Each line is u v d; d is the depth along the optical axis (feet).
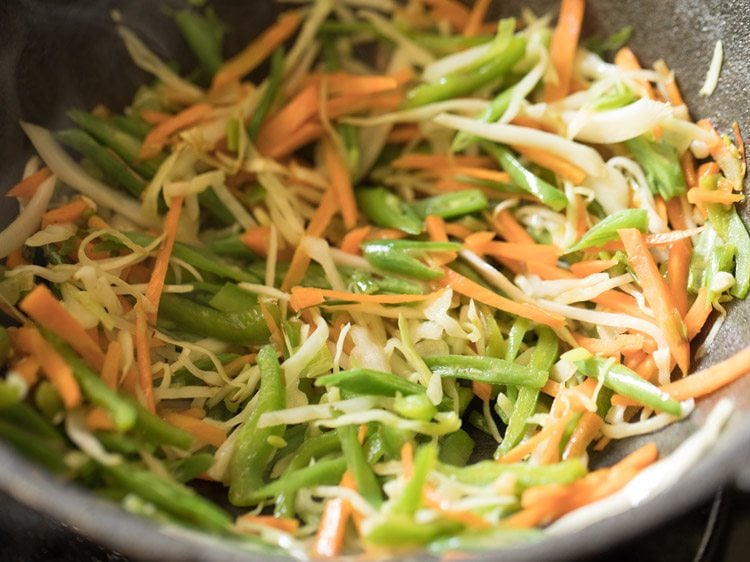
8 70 1.21
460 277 1.23
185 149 1.30
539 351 1.20
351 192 1.33
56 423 1.02
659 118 1.23
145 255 1.22
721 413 1.03
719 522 1.06
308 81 1.40
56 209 1.22
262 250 1.29
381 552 0.95
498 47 1.34
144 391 1.10
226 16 1.39
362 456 1.09
